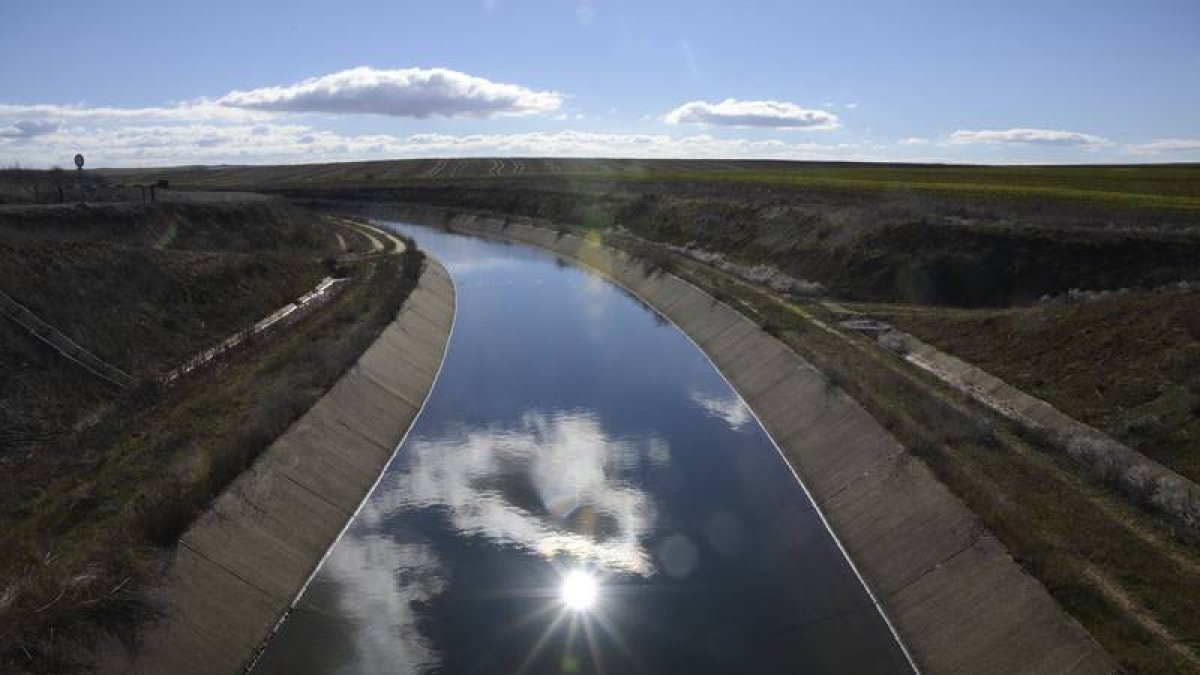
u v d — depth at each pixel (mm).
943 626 17172
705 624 18922
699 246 64438
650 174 131625
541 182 117188
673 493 25500
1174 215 44406
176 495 18984
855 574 20672
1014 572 16719
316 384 28641
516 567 21391
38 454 22203
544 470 27188
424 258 61688
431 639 18359
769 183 89688
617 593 20234
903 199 58688
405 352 37031
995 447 22797
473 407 33250
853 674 17000
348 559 21547
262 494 21281
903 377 29359
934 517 19844
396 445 29062
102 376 27016
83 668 14273
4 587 15648
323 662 17438
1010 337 30438
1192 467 20469
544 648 18062
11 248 30156
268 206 68938
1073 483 20609
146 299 33781
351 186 135375
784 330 36531
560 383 36500
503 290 57812
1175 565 16688
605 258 66938
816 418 28062
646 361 39969
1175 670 13555
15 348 25375
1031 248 39812
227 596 17828
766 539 22672
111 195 57844
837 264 46938
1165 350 24781
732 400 34094
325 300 43562
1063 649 14594
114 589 15914
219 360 30812
